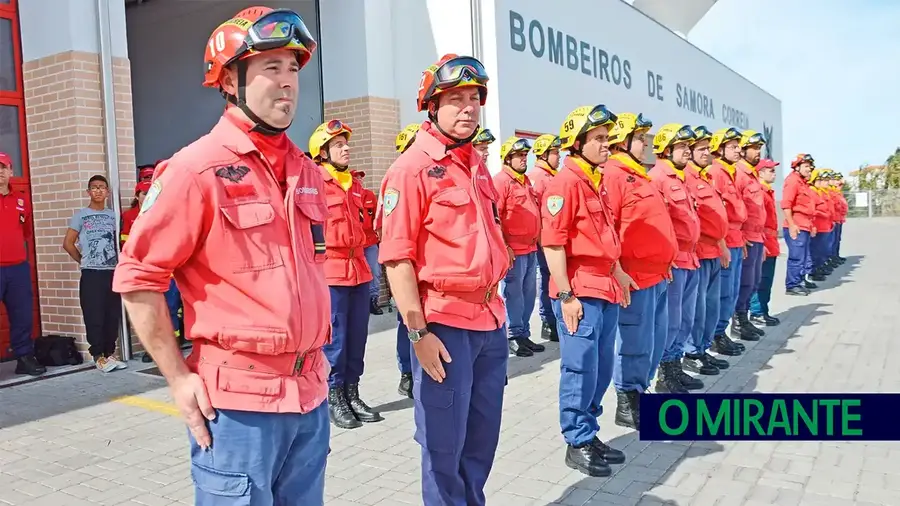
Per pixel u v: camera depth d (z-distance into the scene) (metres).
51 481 4.12
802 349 7.10
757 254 7.58
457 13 9.78
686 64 18.67
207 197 1.91
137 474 4.22
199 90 12.49
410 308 2.88
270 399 1.97
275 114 2.00
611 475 4.01
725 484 3.84
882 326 8.14
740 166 7.54
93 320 6.77
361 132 9.92
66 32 6.86
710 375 6.14
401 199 2.90
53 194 7.14
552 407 5.41
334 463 4.32
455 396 2.93
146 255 1.88
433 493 3.01
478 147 7.41
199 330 1.96
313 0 10.27
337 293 5.03
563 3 11.98
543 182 7.93
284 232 2.03
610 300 3.96
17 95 7.29
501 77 10.00
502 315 3.12
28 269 6.71
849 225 35.66
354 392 5.22
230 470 1.96
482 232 2.96
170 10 12.53
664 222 4.52
